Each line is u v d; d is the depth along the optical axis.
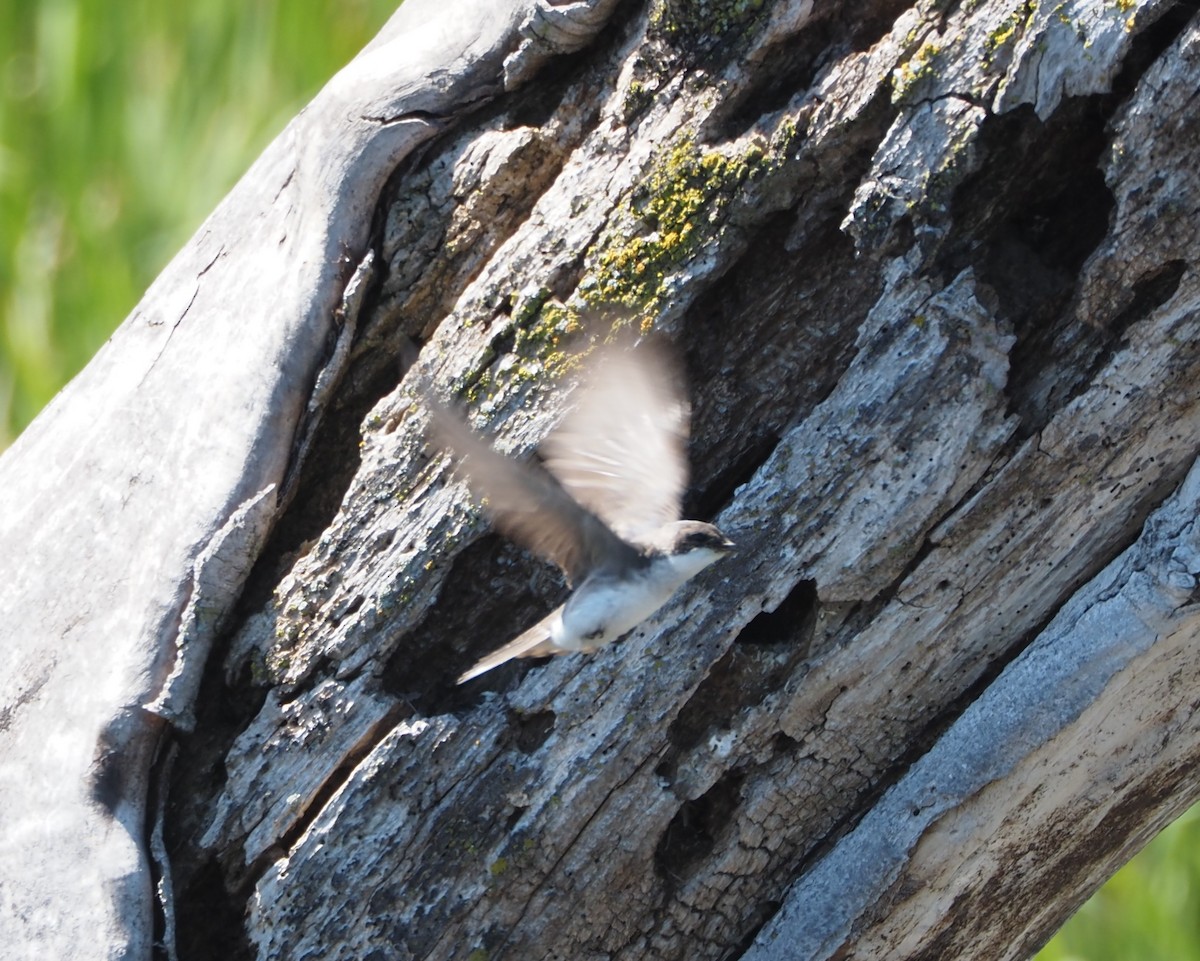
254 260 10.32
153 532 9.80
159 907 9.38
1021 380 8.85
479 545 9.29
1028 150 8.74
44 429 10.58
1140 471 8.81
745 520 8.96
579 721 9.12
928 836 9.13
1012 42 8.39
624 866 9.34
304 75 17.11
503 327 9.27
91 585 9.88
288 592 9.52
